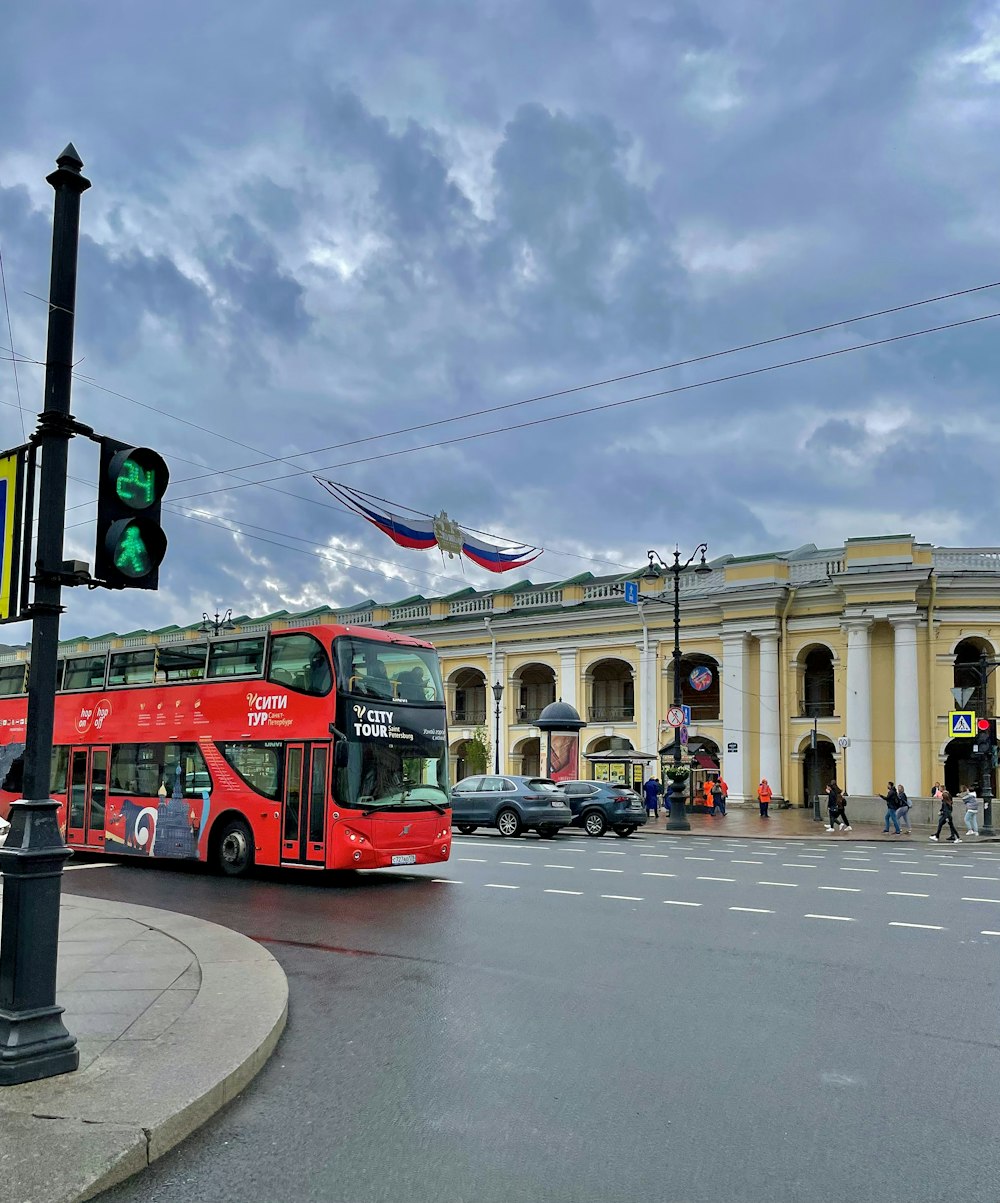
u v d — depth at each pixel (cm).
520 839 2573
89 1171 432
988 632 3853
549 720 3825
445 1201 434
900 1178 457
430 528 2184
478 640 4941
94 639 6059
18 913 546
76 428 583
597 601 4603
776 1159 477
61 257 594
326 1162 473
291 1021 719
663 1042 666
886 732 3897
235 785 1639
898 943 1028
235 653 1705
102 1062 570
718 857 2083
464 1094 565
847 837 3014
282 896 1388
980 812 3300
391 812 1520
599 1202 433
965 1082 588
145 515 604
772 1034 686
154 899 1364
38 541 568
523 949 990
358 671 1552
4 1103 503
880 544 3909
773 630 4119
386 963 923
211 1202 432
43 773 561
